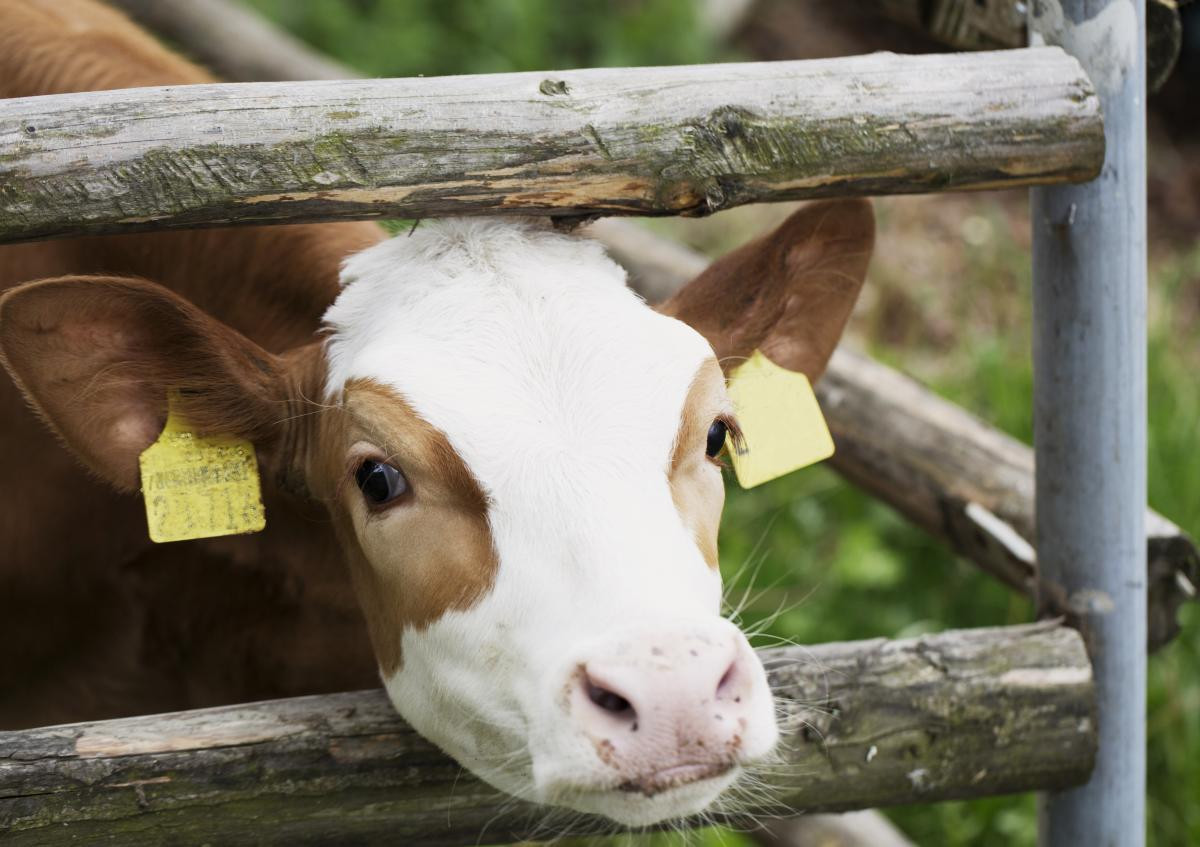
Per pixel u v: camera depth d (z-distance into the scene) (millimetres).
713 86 1934
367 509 1931
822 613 4066
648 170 1905
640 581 1719
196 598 2639
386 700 2082
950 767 2221
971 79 2014
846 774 2172
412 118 1849
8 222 1766
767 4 6977
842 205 2227
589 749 1636
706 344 1954
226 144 1804
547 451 1796
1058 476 2348
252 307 2502
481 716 1839
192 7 4242
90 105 1788
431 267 2010
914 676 2186
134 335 2086
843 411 3082
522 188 1886
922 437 2982
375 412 1879
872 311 5324
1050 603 2402
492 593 1794
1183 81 6453
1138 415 2301
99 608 2658
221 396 2166
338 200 1850
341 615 2555
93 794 1921
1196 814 3389
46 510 2555
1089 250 2221
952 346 5238
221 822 1980
